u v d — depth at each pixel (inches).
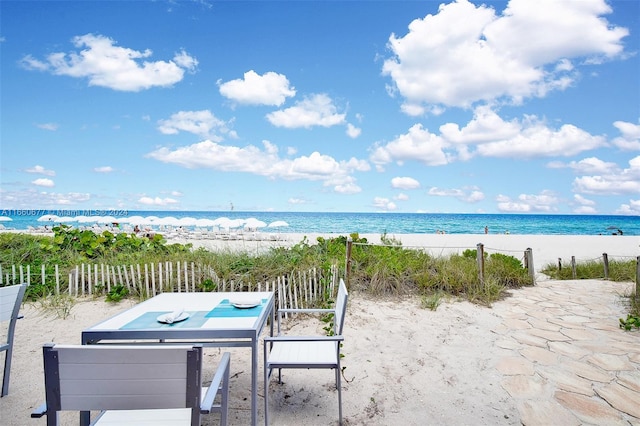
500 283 336.8
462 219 3804.1
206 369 163.0
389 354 180.2
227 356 98.3
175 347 69.4
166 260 302.0
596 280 402.3
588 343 194.9
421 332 210.1
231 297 147.8
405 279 301.4
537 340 199.3
